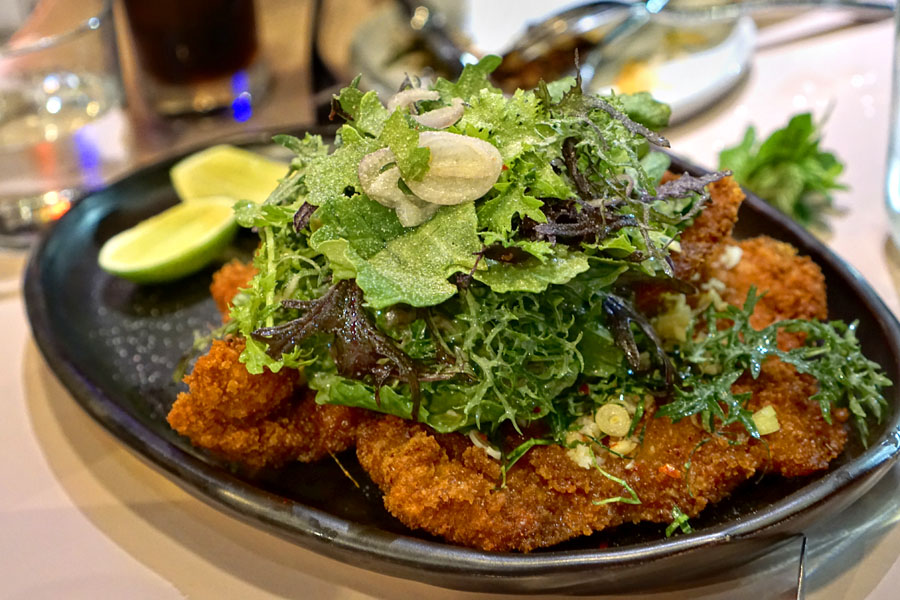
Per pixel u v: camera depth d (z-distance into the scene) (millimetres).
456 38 538
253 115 539
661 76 501
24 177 453
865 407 287
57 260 390
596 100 276
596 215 269
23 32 490
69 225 406
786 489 276
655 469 276
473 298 269
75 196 464
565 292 274
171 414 291
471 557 250
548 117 277
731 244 344
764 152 413
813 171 409
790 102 498
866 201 421
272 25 633
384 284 260
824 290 329
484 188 264
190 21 503
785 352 297
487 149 262
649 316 305
